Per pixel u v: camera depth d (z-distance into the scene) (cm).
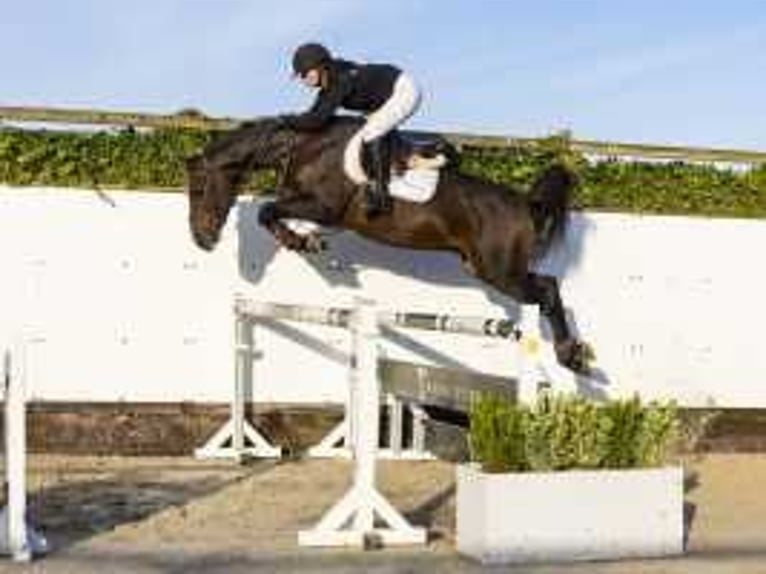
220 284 1040
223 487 866
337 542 684
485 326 716
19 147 1012
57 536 699
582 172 1116
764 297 1147
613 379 1115
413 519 763
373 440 700
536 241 998
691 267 1133
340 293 1064
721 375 1134
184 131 1045
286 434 1041
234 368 1013
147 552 661
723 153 1145
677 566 649
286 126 966
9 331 1005
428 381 872
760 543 709
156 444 1017
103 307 1021
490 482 645
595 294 1115
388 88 950
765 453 1118
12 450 643
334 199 964
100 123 1025
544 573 628
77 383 1015
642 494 667
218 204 976
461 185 988
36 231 1012
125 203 1026
